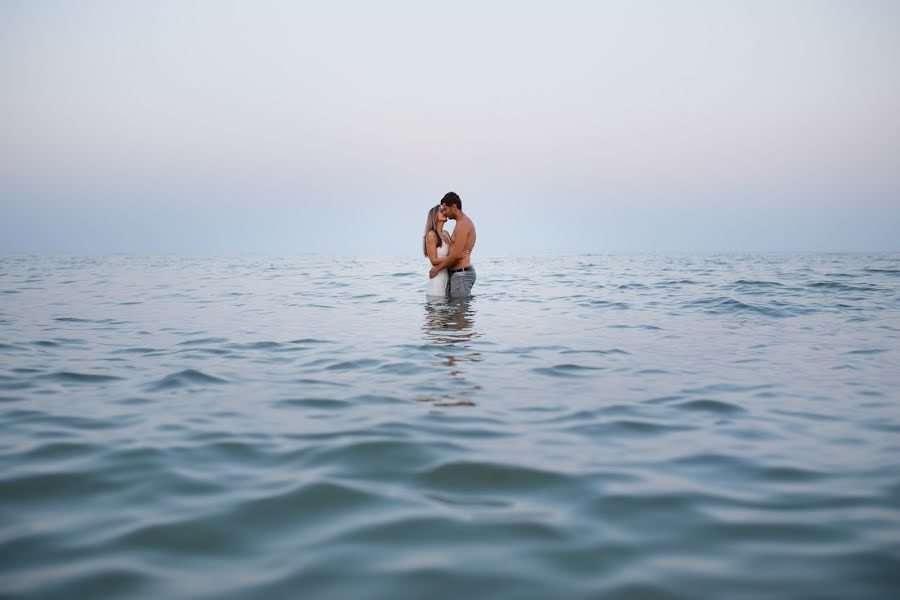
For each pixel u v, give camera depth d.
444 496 2.16
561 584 1.58
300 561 1.70
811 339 5.70
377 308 8.18
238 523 1.95
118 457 2.56
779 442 2.76
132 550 1.76
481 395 3.63
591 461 2.51
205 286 12.32
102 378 4.09
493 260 27.27
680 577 1.61
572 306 8.36
